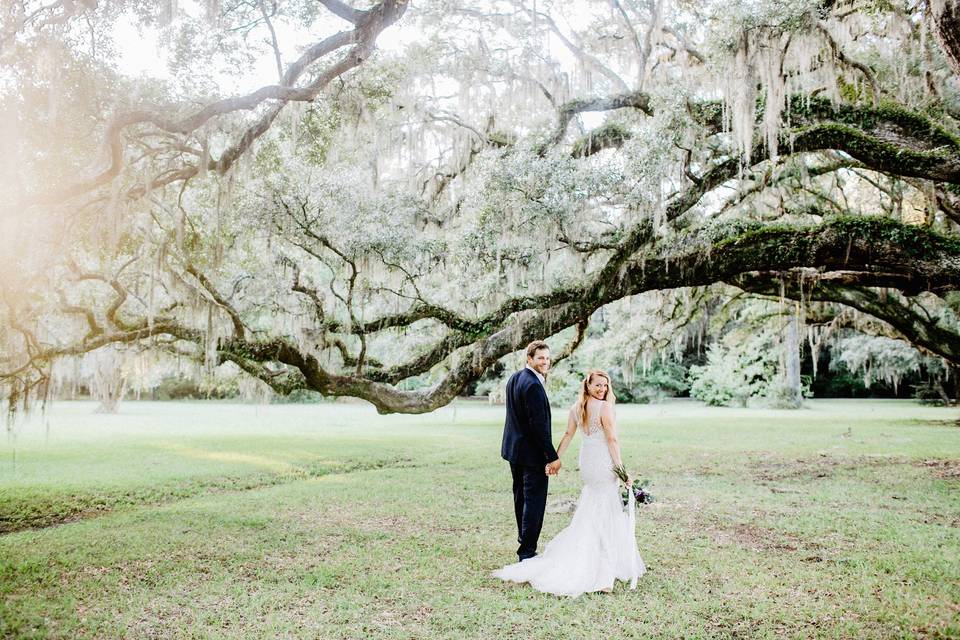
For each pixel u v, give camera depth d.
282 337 9.25
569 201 8.38
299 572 5.42
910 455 13.48
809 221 13.62
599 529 5.02
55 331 9.95
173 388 42.12
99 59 7.70
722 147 9.67
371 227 9.31
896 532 6.69
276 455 14.38
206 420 26.05
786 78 8.45
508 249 8.82
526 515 5.38
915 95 10.58
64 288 10.11
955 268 7.93
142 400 41.84
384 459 13.97
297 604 4.65
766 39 7.96
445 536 6.71
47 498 9.32
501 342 9.76
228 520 7.59
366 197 9.71
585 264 10.87
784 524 7.10
